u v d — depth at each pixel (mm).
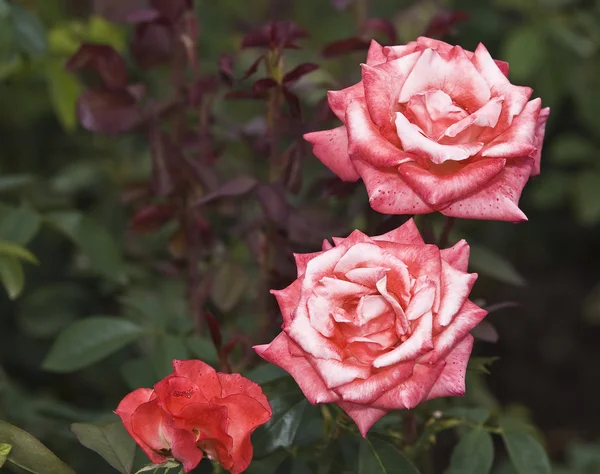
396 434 954
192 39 1034
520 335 2096
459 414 973
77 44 1243
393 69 856
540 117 875
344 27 1541
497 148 834
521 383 2027
